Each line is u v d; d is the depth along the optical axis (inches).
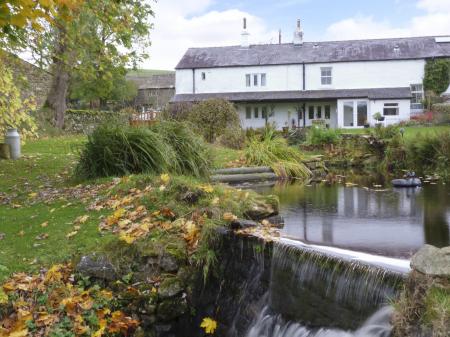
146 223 207.8
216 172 376.5
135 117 477.4
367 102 1161.4
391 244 184.2
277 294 173.5
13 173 361.4
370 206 277.6
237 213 215.3
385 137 553.9
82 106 1416.1
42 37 362.3
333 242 187.5
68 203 256.8
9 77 391.2
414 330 120.9
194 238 197.2
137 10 398.0
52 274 180.9
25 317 162.4
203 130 571.5
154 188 243.0
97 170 299.6
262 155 458.0
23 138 470.3
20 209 259.8
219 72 1283.2
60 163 401.7
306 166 476.1
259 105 1259.2
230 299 189.9
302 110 1236.5
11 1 163.3
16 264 189.8
